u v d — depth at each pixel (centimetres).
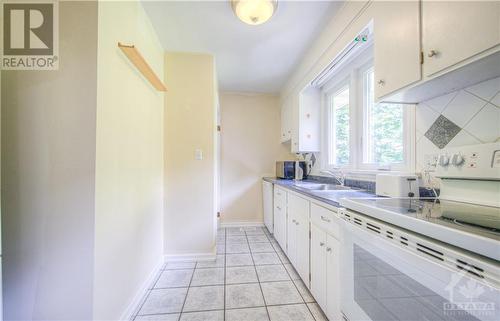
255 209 387
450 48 85
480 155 94
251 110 390
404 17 107
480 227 62
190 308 161
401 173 147
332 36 188
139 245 172
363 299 95
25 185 107
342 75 240
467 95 108
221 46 232
